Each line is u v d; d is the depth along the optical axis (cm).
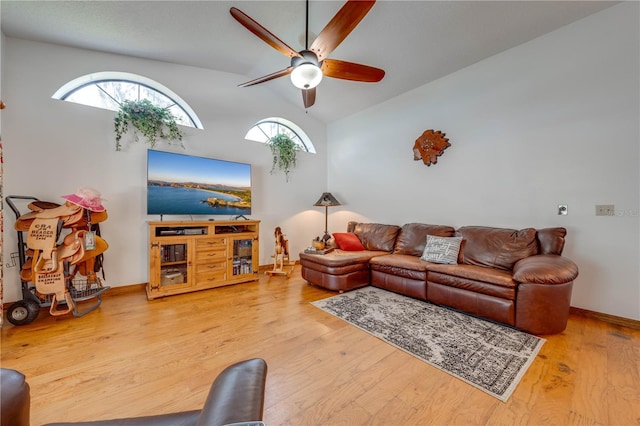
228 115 386
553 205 266
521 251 257
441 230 328
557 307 202
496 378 155
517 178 290
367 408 133
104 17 236
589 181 246
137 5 226
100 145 290
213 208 354
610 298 236
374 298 291
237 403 64
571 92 255
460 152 337
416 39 289
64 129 272
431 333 210
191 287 308
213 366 167
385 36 286
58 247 228
